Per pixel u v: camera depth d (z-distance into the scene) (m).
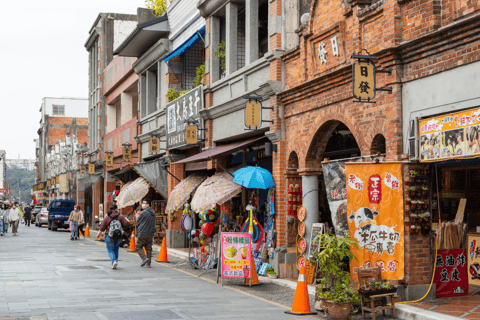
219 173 15.05
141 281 11.99
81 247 21.70
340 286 8.50
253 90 14.23
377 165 9.22
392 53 9.20
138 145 26.81
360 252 9.23
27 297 9.59
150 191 26.66
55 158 74.44
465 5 8.00
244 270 11.75
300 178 13.27
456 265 9.54
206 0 17.59
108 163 32.50
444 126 8.34
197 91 18.36
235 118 16.02
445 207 10.93
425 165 9.17
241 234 11.88
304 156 12.42
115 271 13.76
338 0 11.19
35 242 24.41
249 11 15.19
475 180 10.82
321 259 8.56
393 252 9.09
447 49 8.27
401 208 9.08
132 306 8.91
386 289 8.44
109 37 37.09
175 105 20.72
